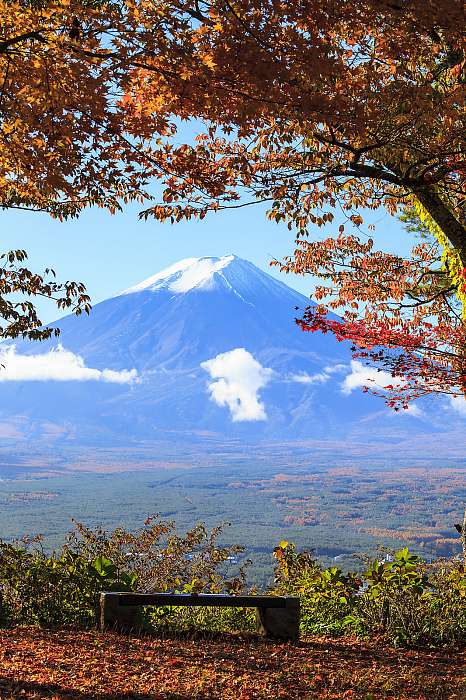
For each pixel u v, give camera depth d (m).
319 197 10.14
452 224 11.49
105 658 7.85
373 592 9.86
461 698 7.16
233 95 7.41
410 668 8.29
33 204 10.76
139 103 7.92
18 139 8.22
